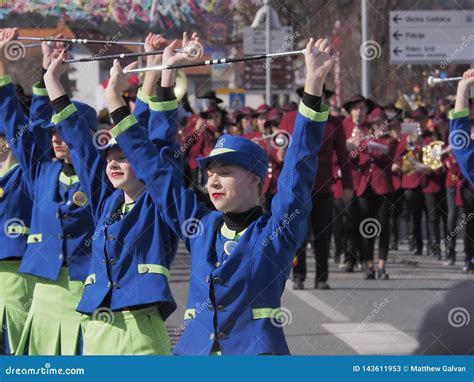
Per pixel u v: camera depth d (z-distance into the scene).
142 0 23.50
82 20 22.47
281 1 33.28
